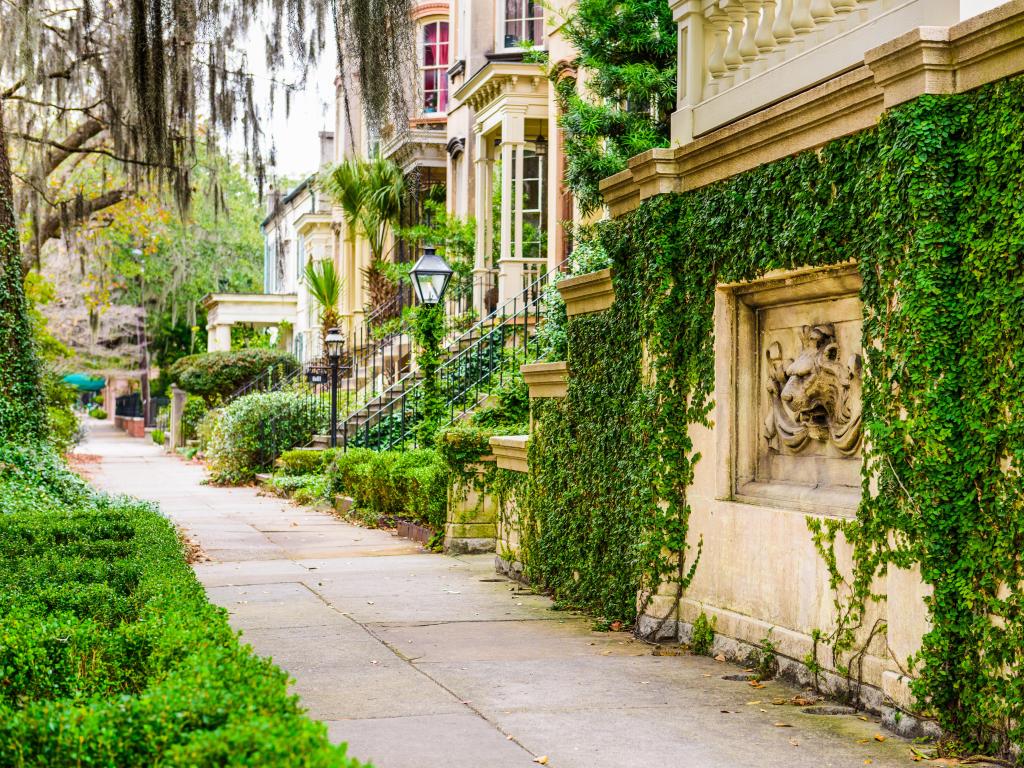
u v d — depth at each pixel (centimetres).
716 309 690
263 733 296
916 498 495
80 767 320
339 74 1673
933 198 493
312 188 3922
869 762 466
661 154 725
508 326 1836
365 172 2650
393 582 984
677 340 731
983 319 479
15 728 323
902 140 502
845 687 562
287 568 1077
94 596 572
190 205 1850
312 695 578
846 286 590
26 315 1477
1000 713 462
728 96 698
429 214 2695
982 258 479
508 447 999
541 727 518
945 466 488
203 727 326
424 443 1499
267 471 2223
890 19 554
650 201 740
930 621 489
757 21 694
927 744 488
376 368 2414
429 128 2762
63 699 397
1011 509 461
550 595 910
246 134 1695
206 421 3041
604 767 458
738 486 687
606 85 1327
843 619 564
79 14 1778
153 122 1491
